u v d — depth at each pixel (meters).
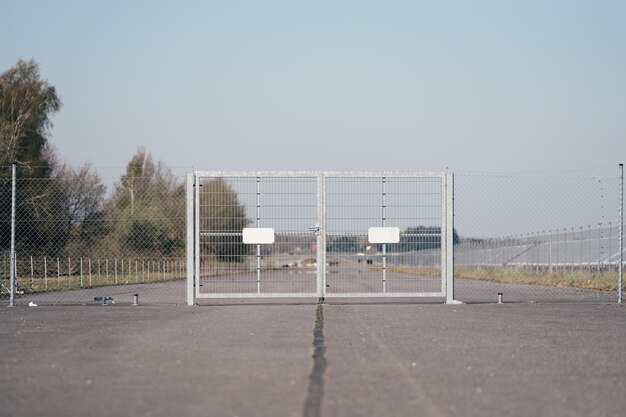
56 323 14.48
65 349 10.74
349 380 8.23
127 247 29.80
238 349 10.66
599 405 7.03
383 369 8.93
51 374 8.69
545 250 36.81
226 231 18.78
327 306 18.59
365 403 7.06
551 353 10.27
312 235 18.78
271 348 10.76
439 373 8.66
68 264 29.05
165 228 29.31
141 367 9.14
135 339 11.84
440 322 14.48
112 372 8.80
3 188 30.03
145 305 19.08
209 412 6.73
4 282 26.56
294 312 16.84
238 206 18.78
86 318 15.51
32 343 11.42
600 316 15.77
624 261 30.20
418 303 19.66
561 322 14.50
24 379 8.38
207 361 9.58
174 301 20.86
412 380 8.22
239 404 7.05
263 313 16.58
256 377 8.43
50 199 30.73
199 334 12.49
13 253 18.75
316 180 18.72
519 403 7.09
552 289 27.89
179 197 29.28
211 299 21.52
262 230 18.75
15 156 41.22
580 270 32.03
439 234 19.00
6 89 44.19
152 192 29.42
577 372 8.77
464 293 24.98
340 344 11.17
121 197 29.78
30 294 25.36
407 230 18.98
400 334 12.46
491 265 43.53
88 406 7.02
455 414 6.64
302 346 10.96
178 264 29.30
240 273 18.94
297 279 18.97
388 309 17.62
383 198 18.84
